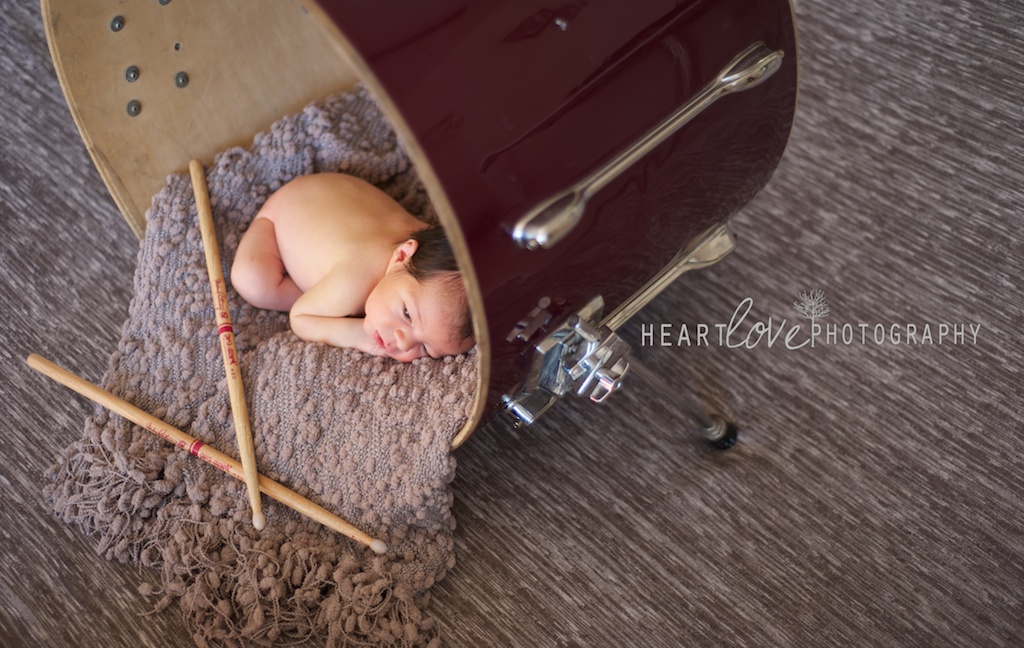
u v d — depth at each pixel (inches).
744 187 41.5
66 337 47.6
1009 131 54.4
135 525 40.6
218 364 43.3
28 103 55.7
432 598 40.6
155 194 46.8
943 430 44.8
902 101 55.9
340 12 27.4
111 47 42.5
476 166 29.2
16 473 43.2
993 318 48.2
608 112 32.2
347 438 40.9
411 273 40.6
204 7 43.9
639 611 40.2
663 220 37.5
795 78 39.0
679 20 33.3
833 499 43.0
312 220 44.9
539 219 30.2
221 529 40.1
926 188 52.6
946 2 59.7
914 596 40.2
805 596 40.4
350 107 49.4
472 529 42.6
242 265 44.9
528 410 38.8
